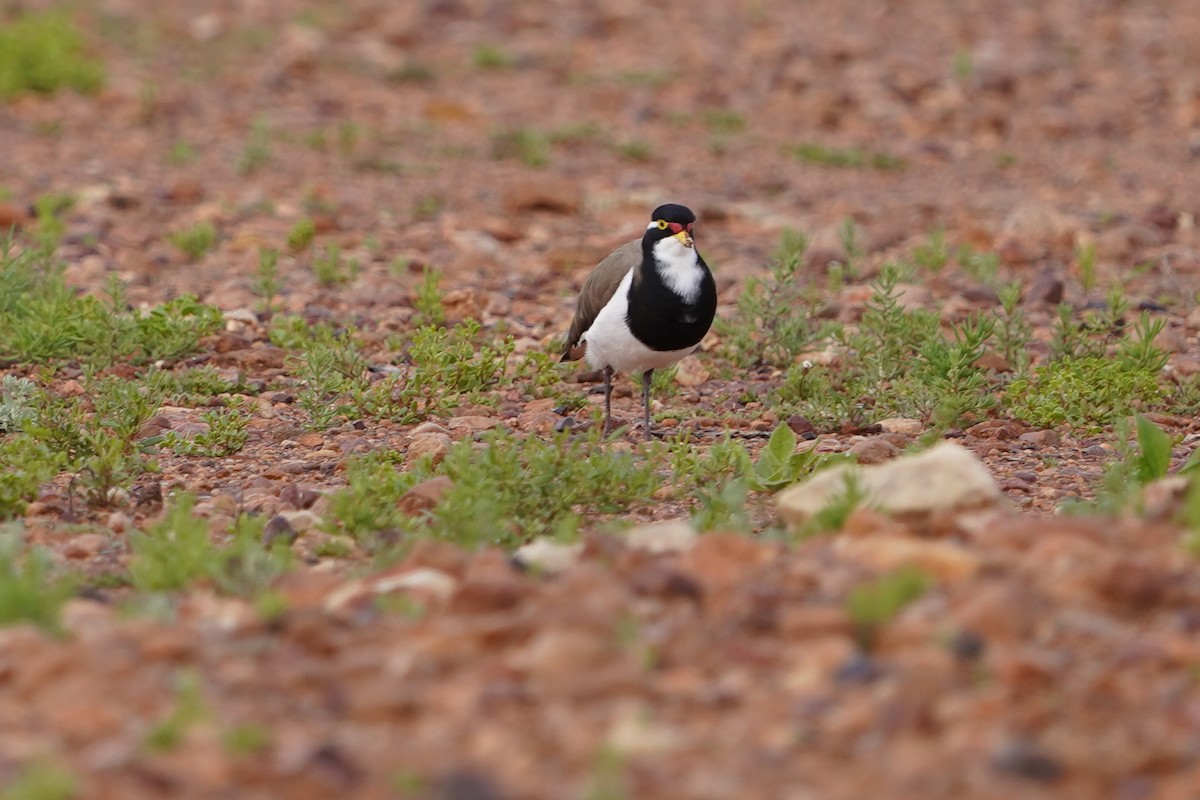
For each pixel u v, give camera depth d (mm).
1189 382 14906
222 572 9398
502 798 6156
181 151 26828
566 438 12453
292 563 9773
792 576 8250
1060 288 19062
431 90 32531
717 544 8867
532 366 16234
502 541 10453
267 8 38906
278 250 21156
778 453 11953
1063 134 29422
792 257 17000
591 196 25016
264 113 30250
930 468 10008
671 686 7109
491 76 33719
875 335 16172
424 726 6859
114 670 7387
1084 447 13516
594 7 38812
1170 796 6098
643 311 13336
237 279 19922
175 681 7312
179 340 16375
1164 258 20656
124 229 22234
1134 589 7793
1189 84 32031
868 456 12750
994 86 31891
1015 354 16047
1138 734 6594
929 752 6445
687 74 33469
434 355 15148
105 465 11805
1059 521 8930
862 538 8836
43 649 7672
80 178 25125
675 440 13719
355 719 6941
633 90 32469
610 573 8688
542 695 7055
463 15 38438
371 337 17281
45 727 6945
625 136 29250
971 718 6684
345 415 14453
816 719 6758
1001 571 8320
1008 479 12180
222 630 8078
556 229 23188
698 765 6426
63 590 8656
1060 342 15977
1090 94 31812
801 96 31844
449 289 19609
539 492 11227
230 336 17016
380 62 34188
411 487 11320
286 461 13156
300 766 6391
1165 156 27938
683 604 8164
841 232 20609
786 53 34500
